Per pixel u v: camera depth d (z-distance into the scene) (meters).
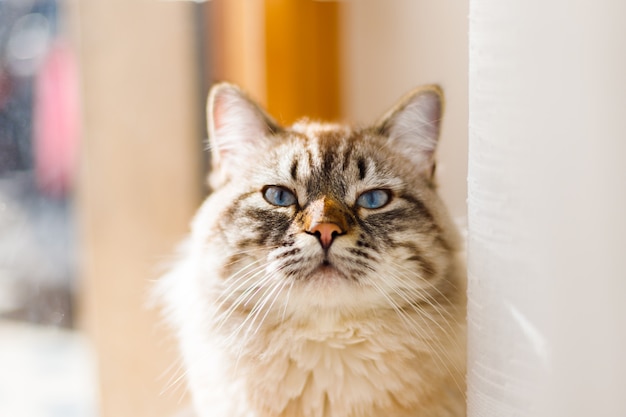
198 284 0.54
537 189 0.42
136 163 0.74
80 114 0.75
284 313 0.51
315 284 0.50
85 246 0.77
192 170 0.73
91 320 0.75
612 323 0.41
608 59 0.41
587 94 0.41
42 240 0.81
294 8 0.71
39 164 0.80
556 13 0.41
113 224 0.74
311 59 0.72
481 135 0.44
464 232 0.56
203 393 0.53
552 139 0.42
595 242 0.41
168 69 0.73
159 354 0.66
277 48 0.71
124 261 0.74
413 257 0.52
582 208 0.41
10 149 0.80
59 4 0.77
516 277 0.43
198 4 0.73
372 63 0.72
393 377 0.51
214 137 0.56
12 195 0.81
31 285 0.82
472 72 0.44
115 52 0.73
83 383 0.79
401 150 0.55
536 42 0.42
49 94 0.78
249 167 0.55
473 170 0.44
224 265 0.52
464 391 0.52
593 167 0.41
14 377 0.80
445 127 0.65
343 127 0.57
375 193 0.53
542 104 0.42
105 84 0.74
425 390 0.51
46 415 0.77
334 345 0.51
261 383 0.51
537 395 0.43
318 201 0.51
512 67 0.42
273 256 0.51
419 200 0.53
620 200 0.41
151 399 0.69
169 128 0.73
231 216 0.53
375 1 0.71
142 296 0.72
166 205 0.74
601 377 0.42
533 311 0.43
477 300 0.45
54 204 0.80
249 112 0.56
